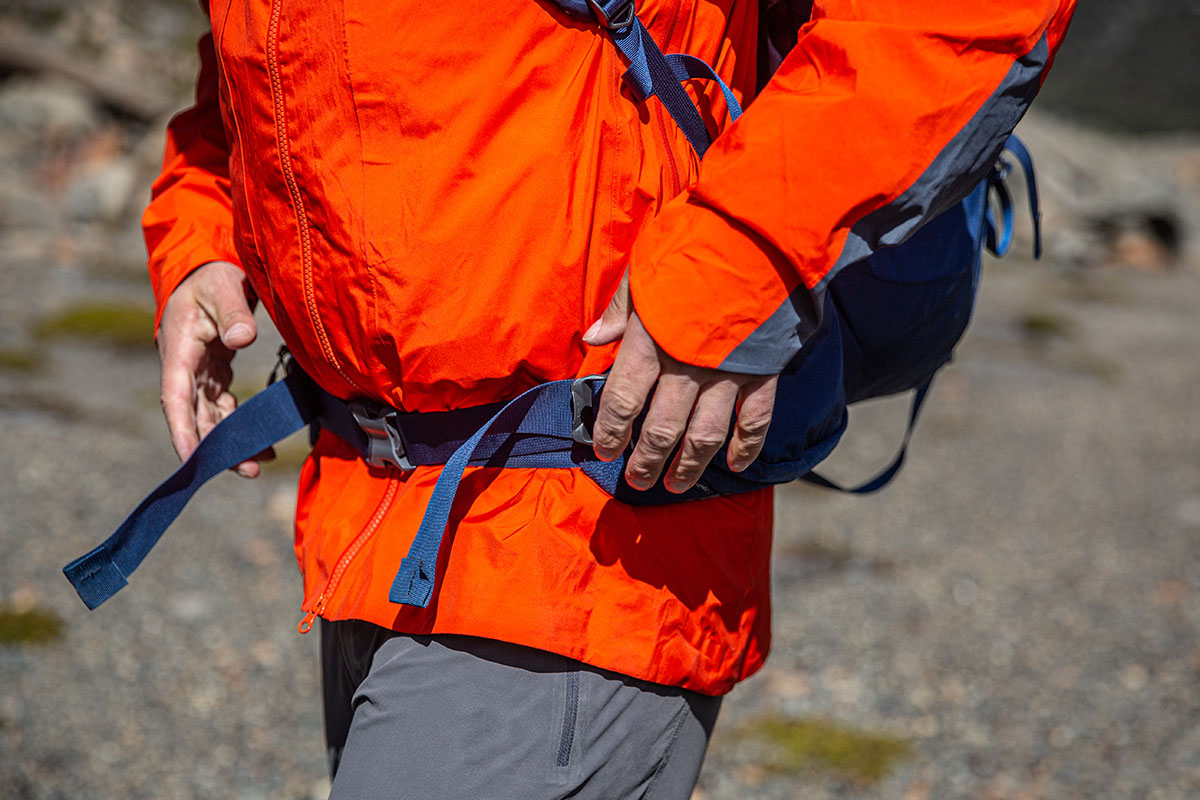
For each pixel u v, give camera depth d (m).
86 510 5.07
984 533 5.67
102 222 11.20
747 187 1.00
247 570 4.67
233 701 3.66
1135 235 15.24
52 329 7.82
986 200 1.50
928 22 1.01
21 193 11.09
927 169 1.02
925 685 3.98
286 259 1.19
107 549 1.34
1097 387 8.95
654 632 1.18
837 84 1.02
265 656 3.98
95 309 8.33
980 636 4.42
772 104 1.02
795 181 1.00
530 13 1.10
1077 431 7.72
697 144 1.19
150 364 7.41
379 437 1.24
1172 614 4.66
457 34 1.09
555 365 1.15
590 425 1.16
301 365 1.33
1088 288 13.09
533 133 1.11
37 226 10.92
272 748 3.40
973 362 9.47
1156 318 11.86
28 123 12.77
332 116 1.11
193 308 1.51
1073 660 4.21
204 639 4.06
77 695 3.58
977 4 1.01
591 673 1.17
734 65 1.27
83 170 12.20
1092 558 5.36
